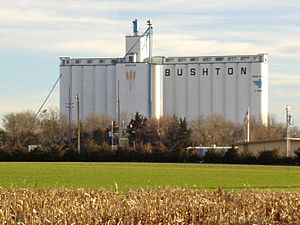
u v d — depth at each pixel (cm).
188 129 15138
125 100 15888
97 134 15325
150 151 11819
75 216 2767
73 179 6881
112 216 2809
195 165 10350
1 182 6281
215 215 2948
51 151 12006
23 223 2672
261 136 15925
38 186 5628
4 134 15888
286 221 3181
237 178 7231
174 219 2861
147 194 3972
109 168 9150
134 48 16200
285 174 7981
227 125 16150
